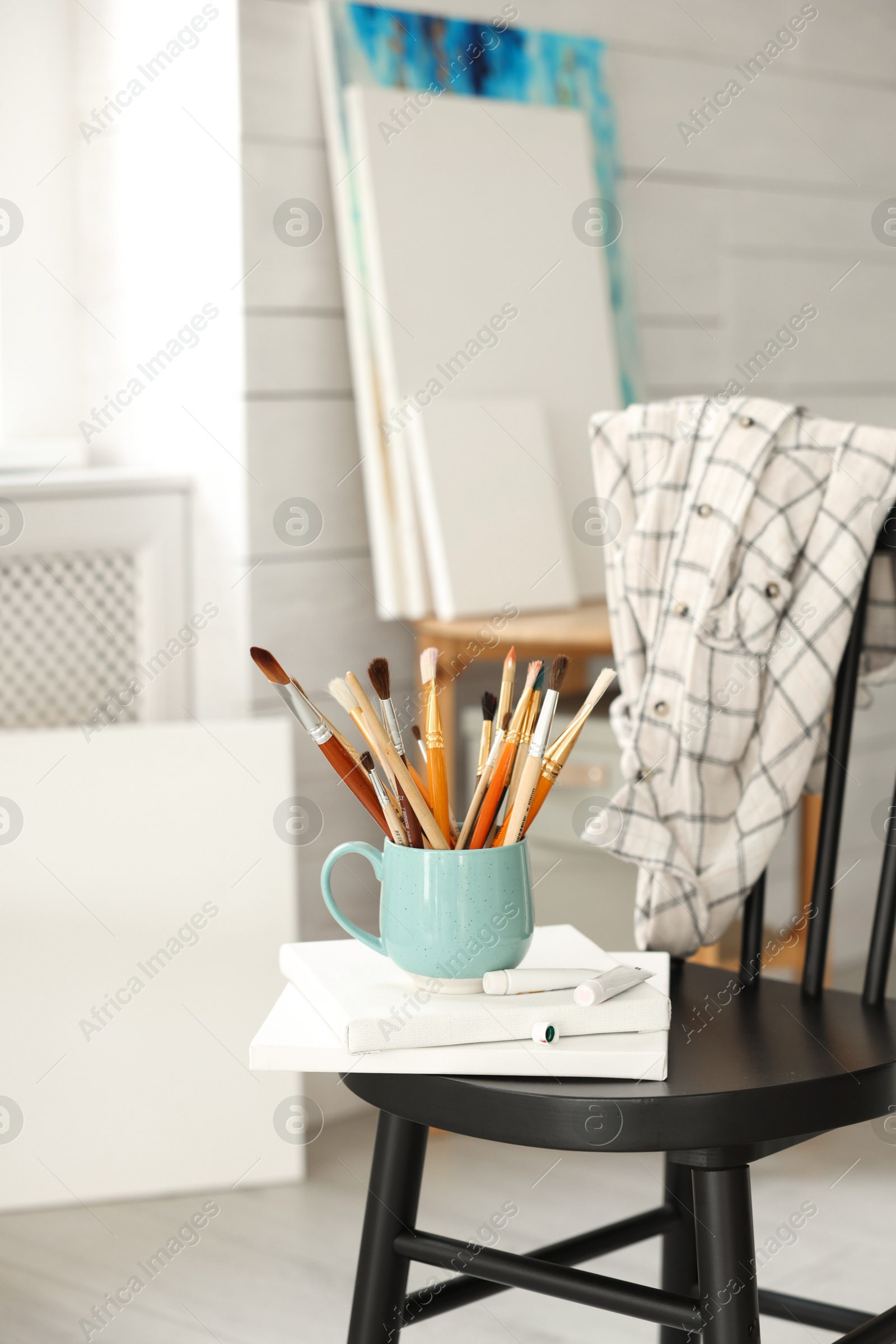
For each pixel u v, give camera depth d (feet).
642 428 3.77
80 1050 6.34
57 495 6.81
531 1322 5.32
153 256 7.30
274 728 6.65
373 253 6.98
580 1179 6.53
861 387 9.66
